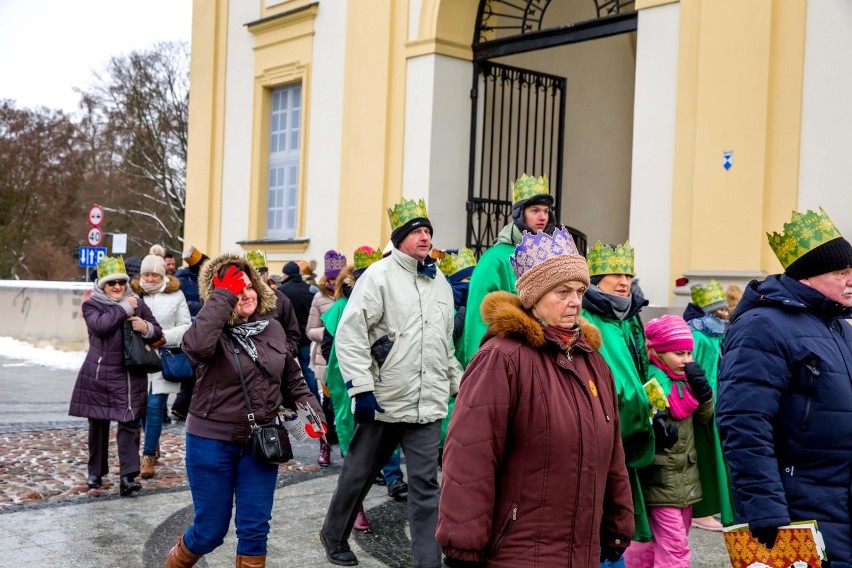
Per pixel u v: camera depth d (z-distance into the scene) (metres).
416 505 4.88
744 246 8.42
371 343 5.05
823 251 3.35
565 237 3.00
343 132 13.21
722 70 8.66
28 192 36.31
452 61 12.00
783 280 3.47
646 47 9.43
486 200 12.02
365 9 12.84
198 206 16.03
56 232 37.09
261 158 14.92
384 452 5.12
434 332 5.10
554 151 13.16
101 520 6.01
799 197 8.16
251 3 15.11
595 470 2.89
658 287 9.16
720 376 3.45
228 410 4.20
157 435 7.36
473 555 2.76
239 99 15.36
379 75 12.57
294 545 5.60
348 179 13.07
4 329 18.73
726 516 4.49
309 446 8.98
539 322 2.96
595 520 2.90
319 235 13.64
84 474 7.35
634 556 4.49
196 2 16.19
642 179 9.35
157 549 5.41
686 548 4.36
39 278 37.16
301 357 9.96
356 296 5.02
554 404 2.85
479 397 2.84
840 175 7.90
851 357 3.37
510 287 4.84
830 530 3.27
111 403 6.59
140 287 7.66
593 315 4.26
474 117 12.12
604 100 14.06
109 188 35.88
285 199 14.62
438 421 5.07
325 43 13.61
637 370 4.40
